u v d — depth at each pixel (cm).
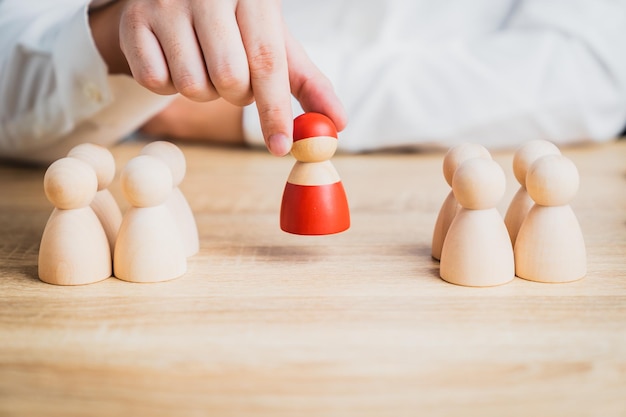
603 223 80
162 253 63
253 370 45
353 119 127
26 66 109
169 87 68
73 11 116
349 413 40
